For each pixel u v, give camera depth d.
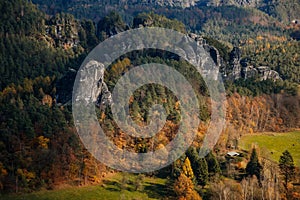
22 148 133.75
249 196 130.38
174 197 129.75
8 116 144.62
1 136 135.38
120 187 131.75
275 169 145.12
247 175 143.75
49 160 132.50
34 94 167.25
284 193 132.38
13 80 176.88
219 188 131.38
